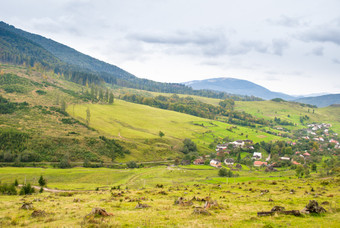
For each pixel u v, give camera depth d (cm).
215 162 17175
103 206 3650
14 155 13838
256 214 2983
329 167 14838
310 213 2847
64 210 3372
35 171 12138
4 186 7025
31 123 18575
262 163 18200
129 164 15550
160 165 16950
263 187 6825
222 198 4778
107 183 11231
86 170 13338
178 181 11525
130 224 2517
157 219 2711
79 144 16700
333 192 5134
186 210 3234
